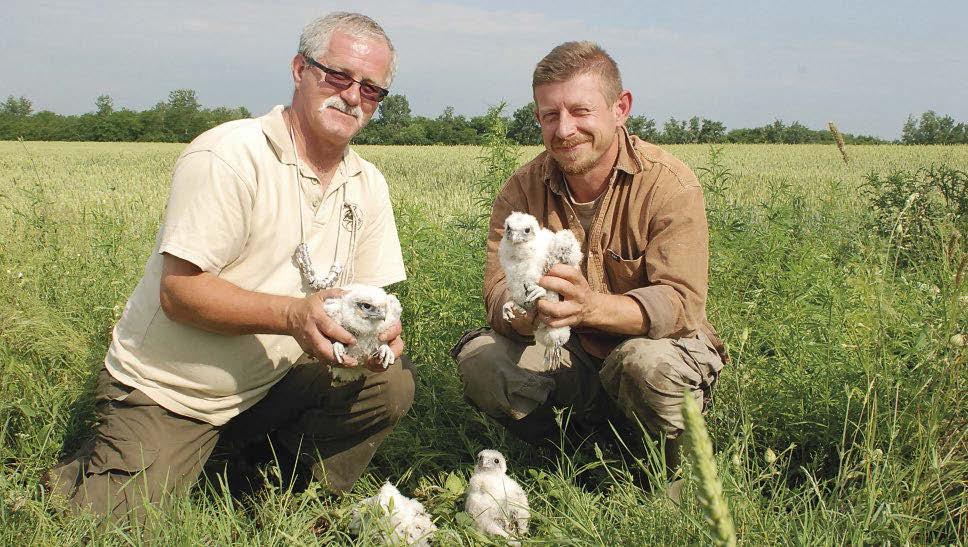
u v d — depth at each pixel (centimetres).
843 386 202
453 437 220
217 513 181
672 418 188
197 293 174
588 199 203
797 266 253
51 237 306
